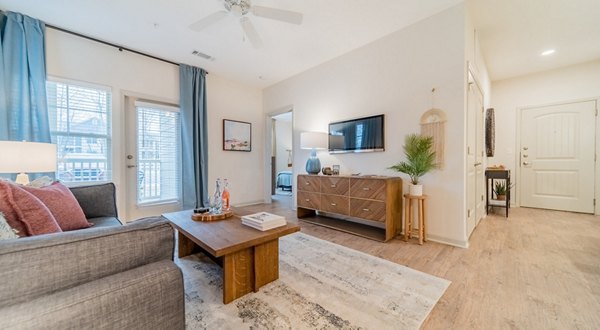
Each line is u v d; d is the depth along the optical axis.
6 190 1.08
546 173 4.21
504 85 4.60
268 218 1.84
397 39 2.93
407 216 2.66
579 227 3.08
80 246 0.71
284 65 3.98
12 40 2.53
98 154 3.21
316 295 1.59
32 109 2.65
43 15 2.62
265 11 2.17
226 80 4.59
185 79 3.91
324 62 3.84
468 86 2.56
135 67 3.49
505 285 1.70
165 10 2.54
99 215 2.16
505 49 3.48
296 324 1.31
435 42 2.62
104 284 0.69
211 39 3.13
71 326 0.60
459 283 1.73
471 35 2.70
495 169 3.86
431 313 1.40
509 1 2.45
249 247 1.62
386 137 3.06
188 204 3.91
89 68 3.09
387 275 1.86
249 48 3.39
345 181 3.06
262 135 5.21
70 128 3.00
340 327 1.28
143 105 3.59
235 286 1.54
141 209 3.63
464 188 2.45
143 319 0.74
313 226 3.30
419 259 2.16
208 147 4.31
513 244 2.50
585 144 3.86
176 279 0.82
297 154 4.38
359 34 3.01
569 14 2.66
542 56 3.69
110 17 2.66
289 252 2.34
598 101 3.75
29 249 0.64
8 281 0.60
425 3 2.44
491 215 3.78
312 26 2.82
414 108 2.79
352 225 3.26
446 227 2.55
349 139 3.44
